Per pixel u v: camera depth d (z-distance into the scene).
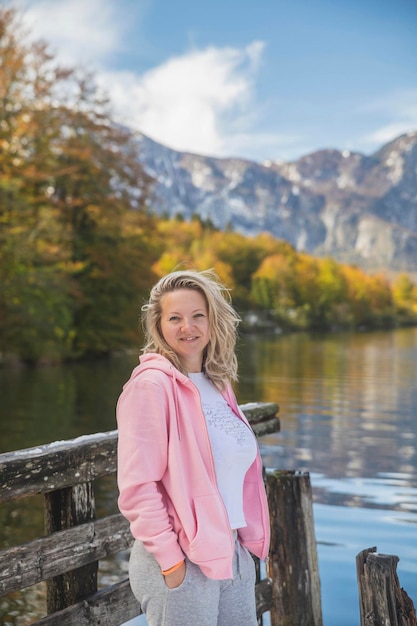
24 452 2.44
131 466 2.09
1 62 27.47
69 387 19.42
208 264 98.06
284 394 18.27
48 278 27.75
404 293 149.00
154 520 2.05
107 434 2.76
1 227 26.73
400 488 8.05
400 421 13.45
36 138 28.81
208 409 2.32
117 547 2.74
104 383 20.69
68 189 31.09
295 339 64.19
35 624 2.43
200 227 119.69
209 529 2.10
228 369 2.43
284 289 103.19
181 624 2.10
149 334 2.41
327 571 5.18
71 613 2.55
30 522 6.60
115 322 33.44
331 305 107.50
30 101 28.72
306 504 3.51
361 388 19.80
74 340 32.53
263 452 10.30
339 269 118.00
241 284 109.31
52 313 28.70
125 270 33.72
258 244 118.56
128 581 2.80
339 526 6.44
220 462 2.23
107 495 7.48
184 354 2.36
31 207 27.84
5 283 26.47
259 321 92.56
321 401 16.75
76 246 32.34
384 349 44.50
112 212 32.69
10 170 27.83
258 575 3.45
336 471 9.00
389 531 6.29
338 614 4.39
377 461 9.65
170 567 2.05
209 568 2.08
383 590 2.70
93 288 33.38
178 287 2.38
